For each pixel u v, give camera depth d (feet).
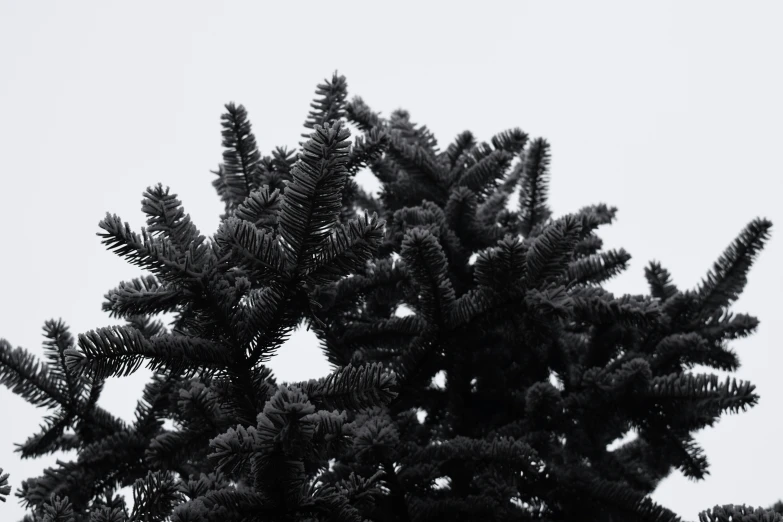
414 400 11.84
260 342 7.91
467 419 14.34
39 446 12.64
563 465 12.26
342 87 11.49
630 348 15.12
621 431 13.32
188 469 11.52
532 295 9.96
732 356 14.37
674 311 15.01
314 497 7.29
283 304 7.78
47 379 12.66
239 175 12.62
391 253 14.92
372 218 7.55
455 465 11.41
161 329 11.73
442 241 13.60
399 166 15.70
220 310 7.68
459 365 13.89
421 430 13.50
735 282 15.06
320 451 6.77
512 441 10.93
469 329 10.59
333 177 7.04
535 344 10.93
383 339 12.96
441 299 10.43
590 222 15.25
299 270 7.56
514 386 15.40
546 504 11.68
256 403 8.01
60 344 12.37
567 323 16.05
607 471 14.58
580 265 14.56
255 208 7.43
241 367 7.90
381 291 12.96
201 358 7.75
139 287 8.07
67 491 11.27
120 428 13.01
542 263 10.05
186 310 8.05
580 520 11.27
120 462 11.73
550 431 12.75
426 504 10.46
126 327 7.51
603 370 13.01
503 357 14.55
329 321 12.67
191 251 7.48
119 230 7.03
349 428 6.79
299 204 7.18
